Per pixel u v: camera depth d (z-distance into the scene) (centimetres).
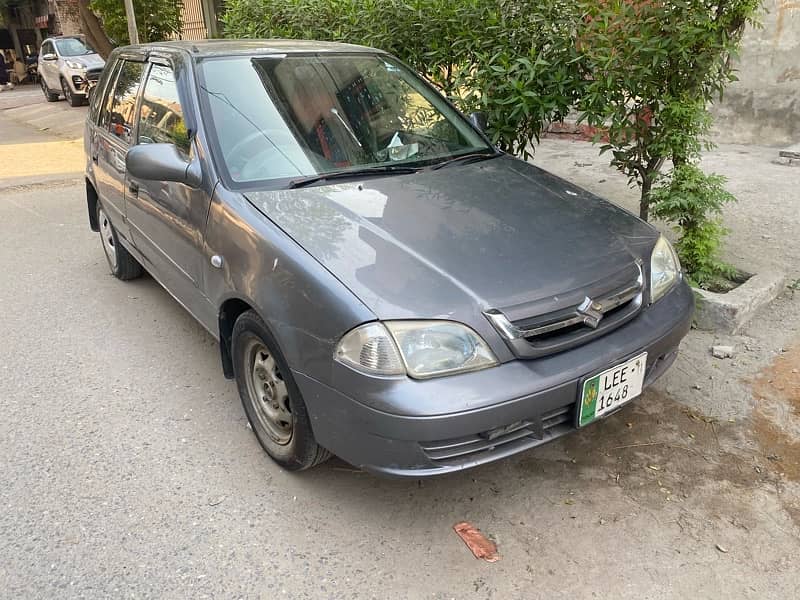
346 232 254
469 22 468
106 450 303
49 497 273
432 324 218
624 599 219
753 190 636
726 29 383
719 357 363
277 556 240
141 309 454
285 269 243
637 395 257
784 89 772
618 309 256
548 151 841
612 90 411
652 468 282
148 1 1195
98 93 495
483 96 454
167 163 298
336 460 294
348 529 253
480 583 227
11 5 2906
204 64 335
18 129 1362
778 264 469
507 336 223
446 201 285
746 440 297
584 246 262
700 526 249
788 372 346
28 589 228
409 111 366
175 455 299
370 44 535
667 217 443
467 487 274
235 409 334
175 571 234
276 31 641
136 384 359
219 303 291
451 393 213
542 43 440
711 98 416
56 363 384
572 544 243
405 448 217
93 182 495
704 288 426
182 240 322
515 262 244
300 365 237
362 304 220
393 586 227
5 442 310
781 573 228
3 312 455
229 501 269
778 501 261
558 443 300
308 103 336
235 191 287
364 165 320
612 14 386
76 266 542
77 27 2348
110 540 249
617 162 434
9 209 723
